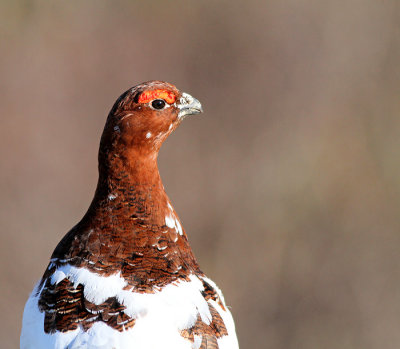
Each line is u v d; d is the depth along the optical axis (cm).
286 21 1656
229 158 1531
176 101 645
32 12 1622
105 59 1614
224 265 1435
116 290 562
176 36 1655
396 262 1447
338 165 1537
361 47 1625
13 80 1559
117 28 1648
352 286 1425
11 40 1595
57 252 611
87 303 557
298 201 1500
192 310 562
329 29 1639
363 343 1371
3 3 1596
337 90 1600
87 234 605
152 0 1667
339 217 1491
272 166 1523
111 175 618
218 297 607
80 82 1582
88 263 588
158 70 1620
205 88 1614
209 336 558
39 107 1546
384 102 1587
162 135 637
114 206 612
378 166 1544
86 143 1538
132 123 617
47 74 1578
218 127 1569
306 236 1471
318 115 1578
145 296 559
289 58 1630
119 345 529
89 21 1642
